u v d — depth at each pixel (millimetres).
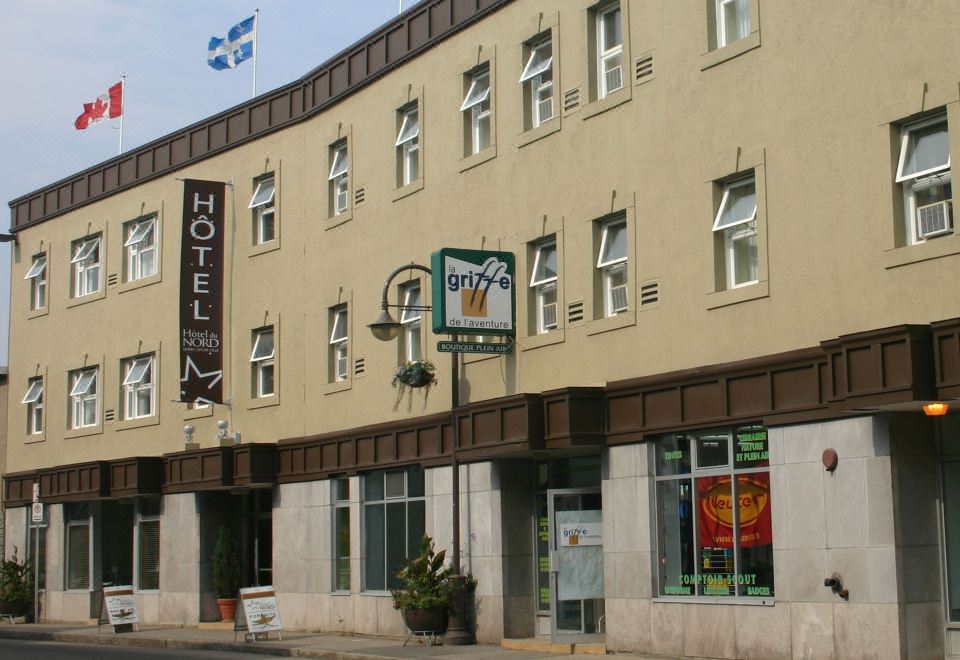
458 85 24875
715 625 18453
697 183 19312
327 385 28281
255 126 31422
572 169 21812
